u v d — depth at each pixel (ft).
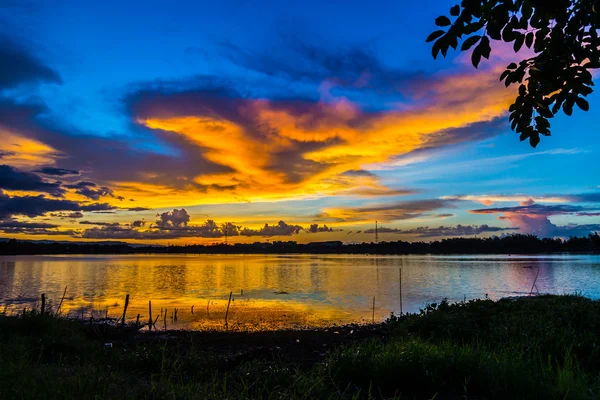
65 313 84.99
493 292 127.44
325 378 21.86
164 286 159.22
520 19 13.38
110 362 26.76
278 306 99.45
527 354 24.21
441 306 46.73
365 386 21.04
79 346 33.17
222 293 132.16
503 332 30.09
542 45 14.19
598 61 13.56
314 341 45.16
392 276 210.18
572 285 152.05
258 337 52.06
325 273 241.55
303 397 18.21
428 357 22.11
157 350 29.07
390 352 23.49
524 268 283.18
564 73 14.16
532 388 18.85
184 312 90.02
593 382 20.43
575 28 13.03
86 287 153.38
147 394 18.13
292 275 225.35
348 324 71.72
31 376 18.61
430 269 276.62
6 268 298.97
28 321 40.91
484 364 21.07
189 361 26.86
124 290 142.82
